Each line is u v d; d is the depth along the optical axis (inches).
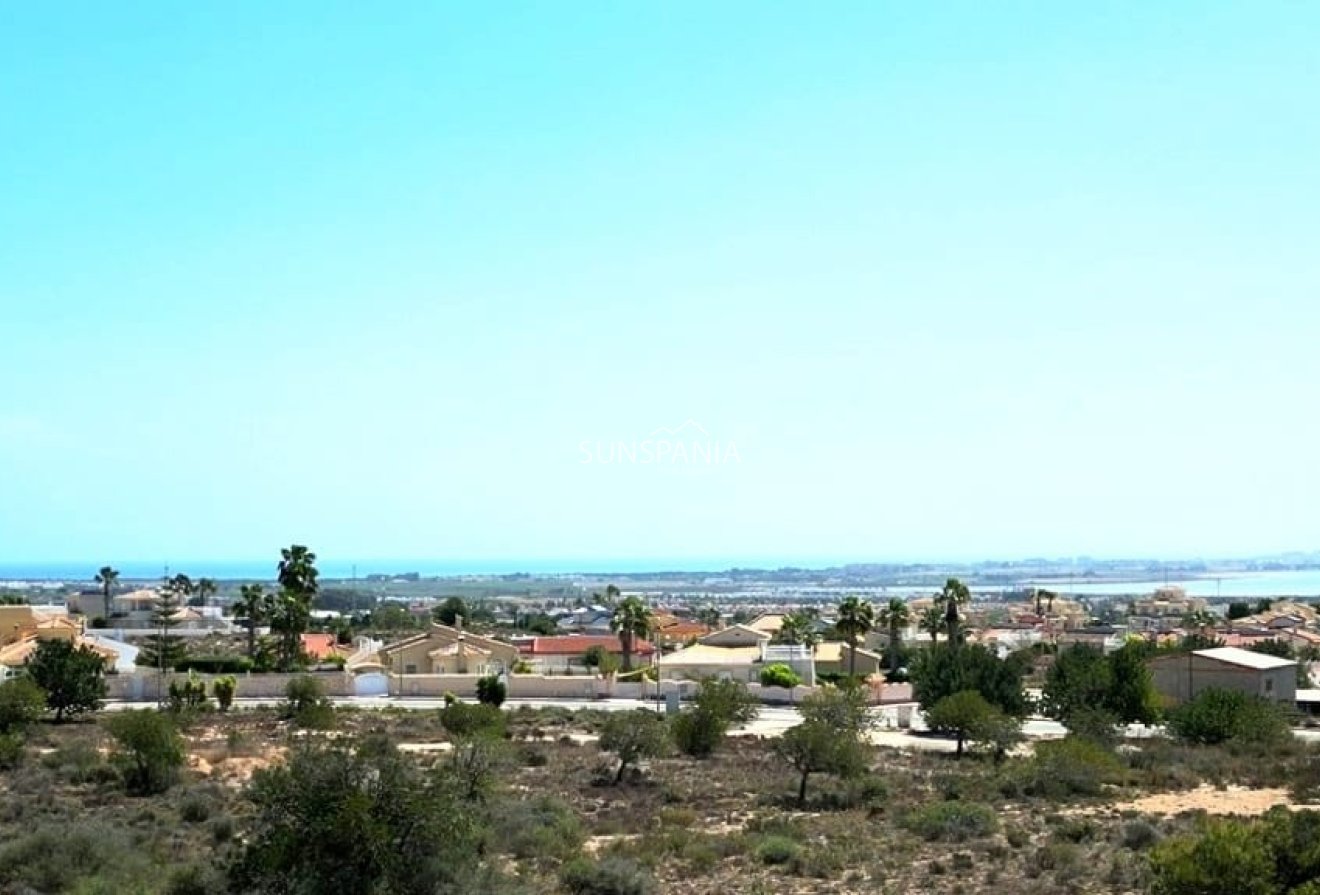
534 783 2352.4
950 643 4426.7
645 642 6269.7
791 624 5949.8
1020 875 1507.1
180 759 2240.4
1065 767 2353.6
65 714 3516.2
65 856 1449.3
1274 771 2532.0
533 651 6210.6
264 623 5634.8
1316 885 1105.4
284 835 1176.8
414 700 4439.0
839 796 2186.3
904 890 1428.4
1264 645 5772.6
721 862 1608.0
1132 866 1512.1
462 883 1207.6
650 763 2691.9
